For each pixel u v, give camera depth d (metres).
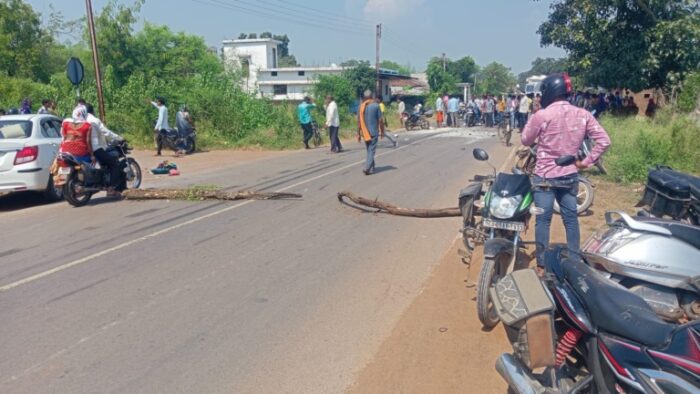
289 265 6.33
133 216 9.02
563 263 3.41
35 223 8.74
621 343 2.83
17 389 3.81
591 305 2.99
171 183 12.42
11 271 6.28
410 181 11.78
